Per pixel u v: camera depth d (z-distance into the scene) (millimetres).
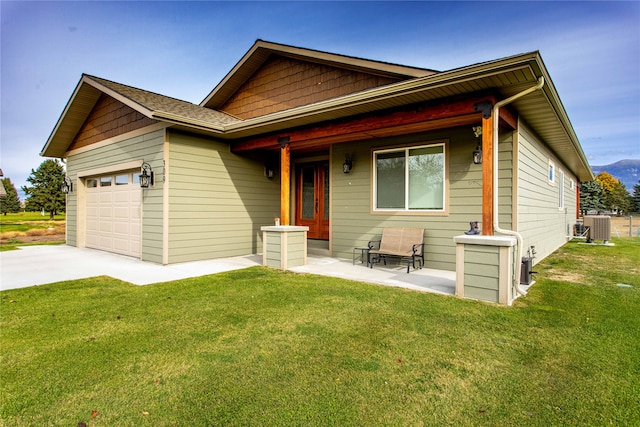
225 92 9914
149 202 7445
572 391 2295
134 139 7848
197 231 7539
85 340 3123
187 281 5461
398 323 3521
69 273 6168
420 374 2520
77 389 2330
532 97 4902
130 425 1966
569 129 6973
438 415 2053
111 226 9047
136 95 7656
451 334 3238
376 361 2711
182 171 7266
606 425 1957
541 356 2791
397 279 5535
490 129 4551
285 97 8797
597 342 3049
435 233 6477
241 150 8070
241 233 8453
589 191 34062
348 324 3498
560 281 5449
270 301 4309
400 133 6664
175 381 2428
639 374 2502
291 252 6641
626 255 8625
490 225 4469
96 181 9750
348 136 6930
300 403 2164
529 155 6566
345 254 7719
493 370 2574
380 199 7227
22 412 2082
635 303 4207
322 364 2664
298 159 9500
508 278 4152
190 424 1973
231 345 3010
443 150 6387
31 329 3391
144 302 4293
